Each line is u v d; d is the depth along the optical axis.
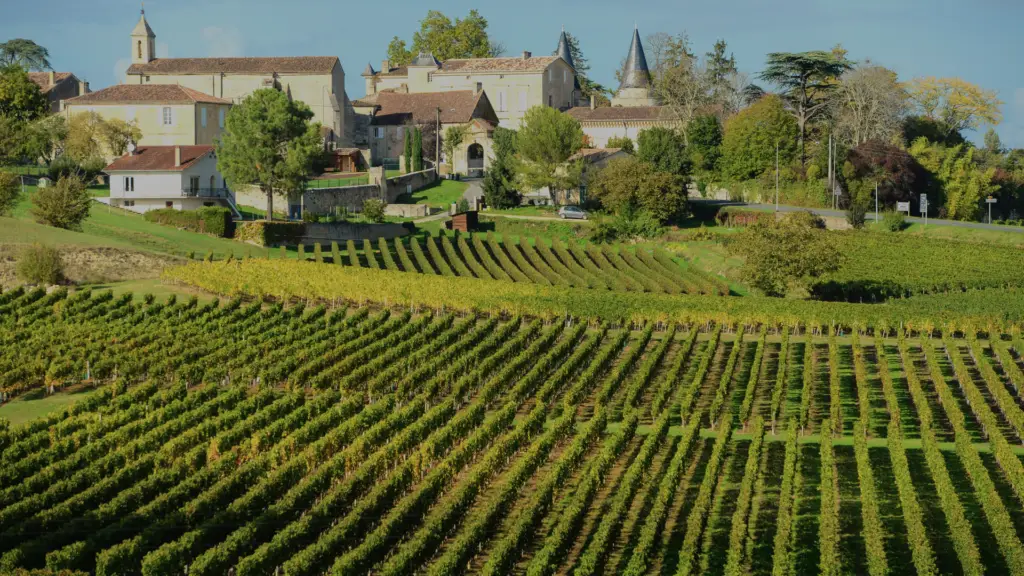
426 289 86.62
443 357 69.25
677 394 68.31
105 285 83.69
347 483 47.94
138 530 42.88
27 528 42.03
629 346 79.06
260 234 102.44
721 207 128.38
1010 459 53.31
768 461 56.53
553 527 46.91
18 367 59.81
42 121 127.88
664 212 120.31
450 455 51.34
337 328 74.69
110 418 53.44
